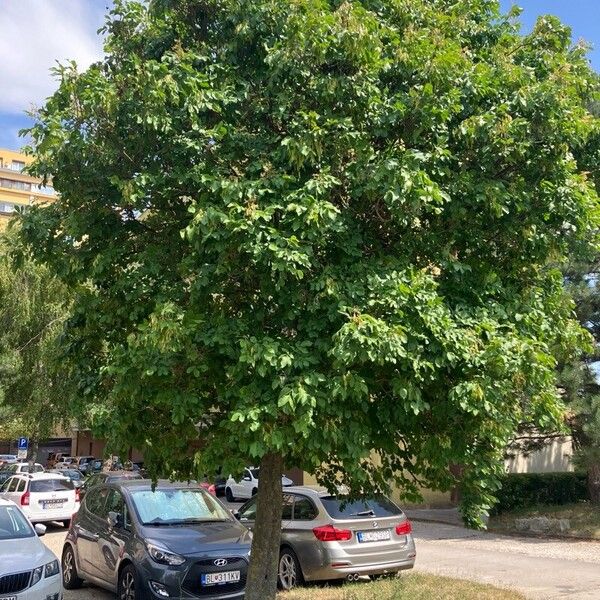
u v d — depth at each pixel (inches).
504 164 221.6
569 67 234.5
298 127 205.5
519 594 359.3
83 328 236.5
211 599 312.5
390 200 194.2
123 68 217.9
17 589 290.0
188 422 207.3
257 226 184.4
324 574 367.6
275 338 193.5
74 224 213.3
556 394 219.6
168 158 212.8
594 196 223.1
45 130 205.6
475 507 227.1
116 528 362.9
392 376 191.3
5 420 1131.3
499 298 222.8
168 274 215.6
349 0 230.4
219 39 233.5
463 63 224.1
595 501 709.3
